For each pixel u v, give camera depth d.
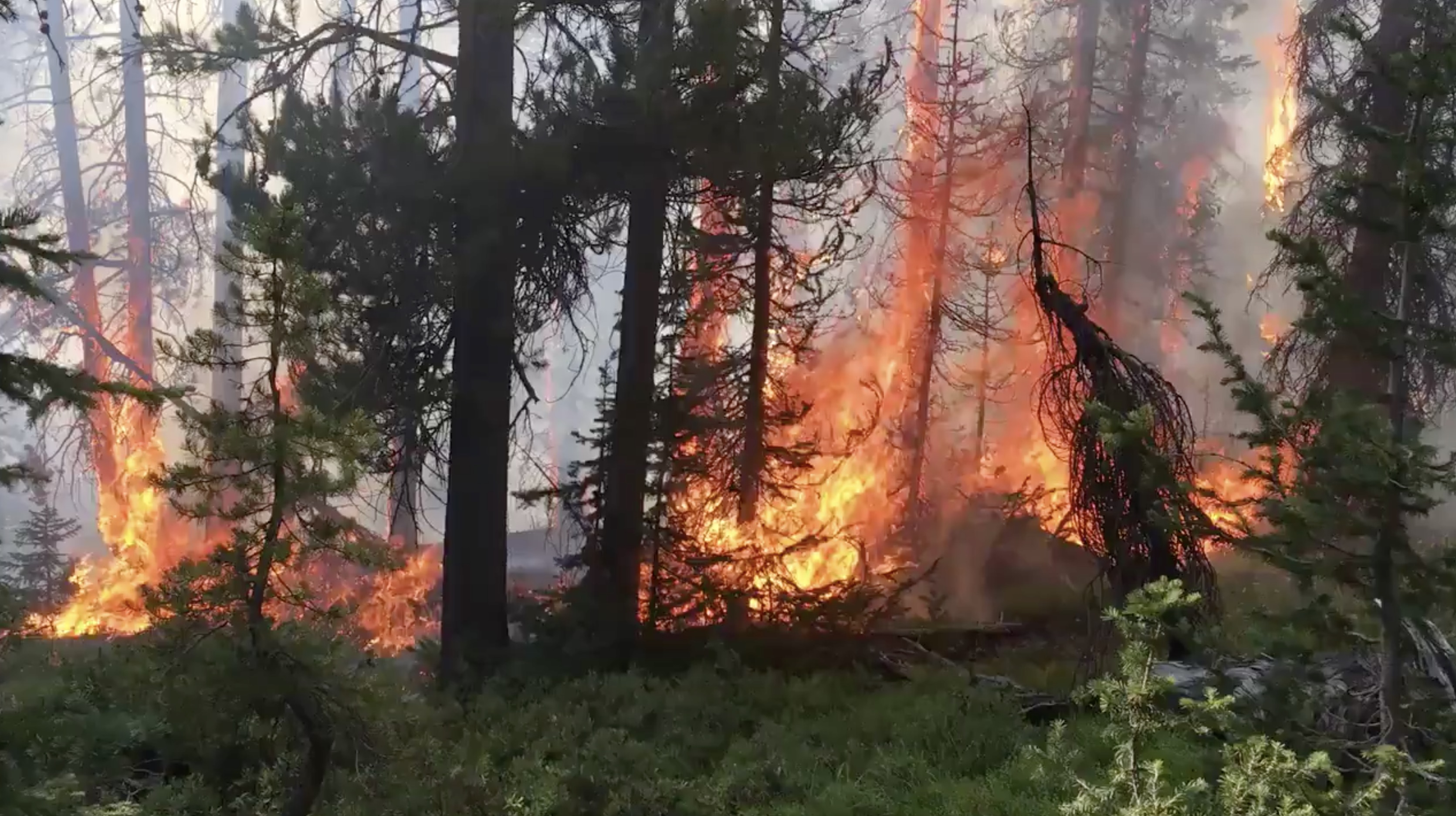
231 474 4.65
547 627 10.43
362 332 10.10
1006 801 5.81
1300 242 4.90
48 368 4.77
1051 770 6.02
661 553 10.74
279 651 4.56
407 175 9.73
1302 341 12.08
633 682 8.60
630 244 11.06
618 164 10.14
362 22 11.42
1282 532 4.84
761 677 8.72
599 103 9.84
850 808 5.95
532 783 6.30
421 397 10.40
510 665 9.48
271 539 4.54
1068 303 7.95
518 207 10.31
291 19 10.90
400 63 11.41
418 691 8.40
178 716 4.64
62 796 4.48
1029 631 10.46
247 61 10.69
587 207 10.84
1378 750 4.20
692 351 11.76
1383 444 4.30
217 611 4.59
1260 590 10.16
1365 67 10.80
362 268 9.78
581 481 11.68
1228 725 4.41
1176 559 7.16
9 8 5.28
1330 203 4.97
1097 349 7.68
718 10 9.24
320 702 4.76
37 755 4.92
